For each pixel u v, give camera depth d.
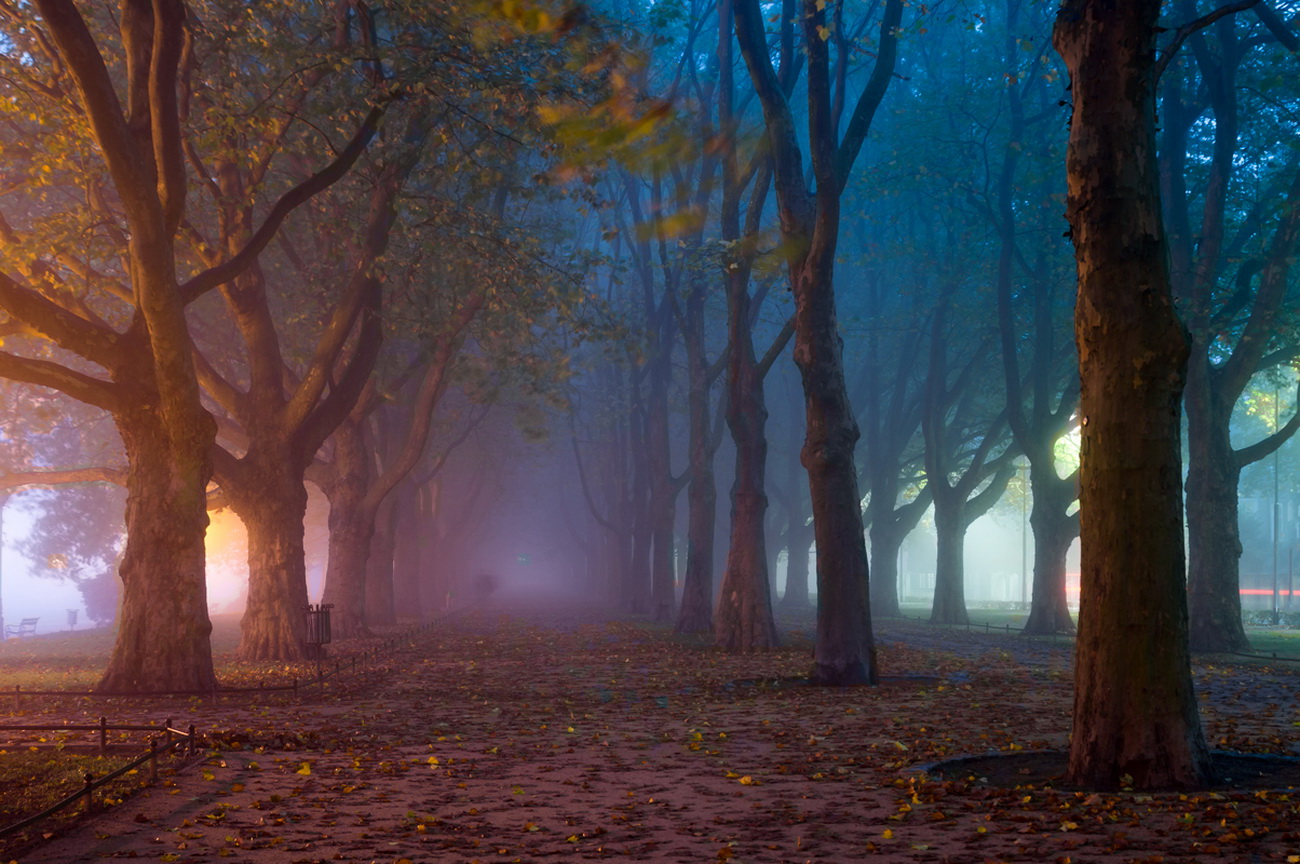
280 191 27.53
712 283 36.22
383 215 25.53
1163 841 8.14
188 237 23.31
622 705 18.31
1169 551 10.73
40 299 20.00
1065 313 40.38
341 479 36.12
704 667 25.25
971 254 41.69
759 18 22.42
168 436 20.45
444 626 43.31
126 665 20.09
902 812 9.38
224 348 36.25
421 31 22.20
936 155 37.50
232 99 22.64
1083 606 10.99
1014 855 7.82
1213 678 22.84
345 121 23.12
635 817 9.50
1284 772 11.07
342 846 8.36
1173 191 31.11
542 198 31.34
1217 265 32.75
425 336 31.48
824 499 21.97
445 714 17.05
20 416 38.69
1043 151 36.53
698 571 37.25
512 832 8.90
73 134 20.78
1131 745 10.48
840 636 21.62
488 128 22.44
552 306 29.28
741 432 30.69
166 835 8.69
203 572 20.66
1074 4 11.21
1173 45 11.00
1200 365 30.84
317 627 27.34
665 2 23.19
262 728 15.09
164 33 18.52
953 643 33.88
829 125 21.36
